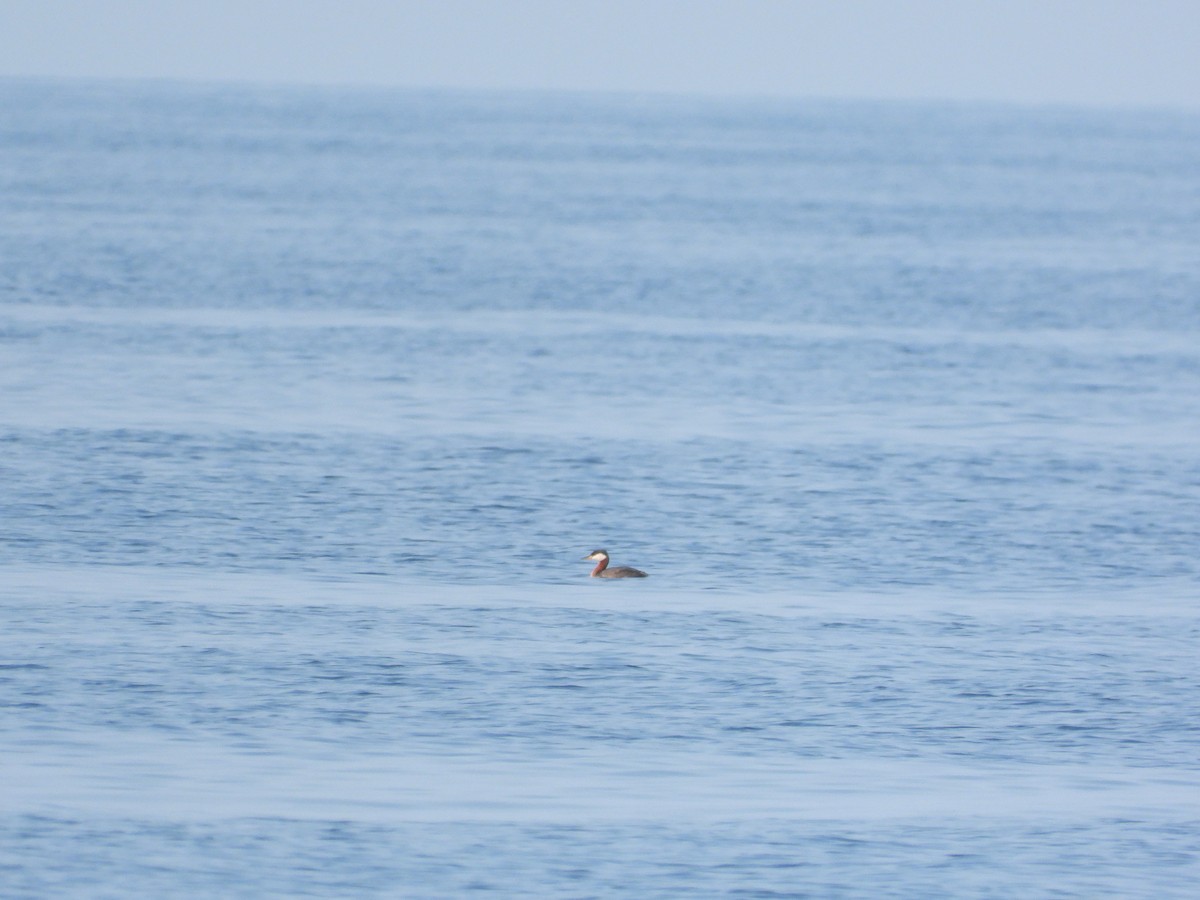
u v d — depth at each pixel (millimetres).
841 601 70062
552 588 70625
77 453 89688
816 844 48969
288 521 79062
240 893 45625
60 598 67188
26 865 46656
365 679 59656
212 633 63781
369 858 47469
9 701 56969
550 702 58219
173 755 53312
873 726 57156
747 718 57406
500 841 48594
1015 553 77875
